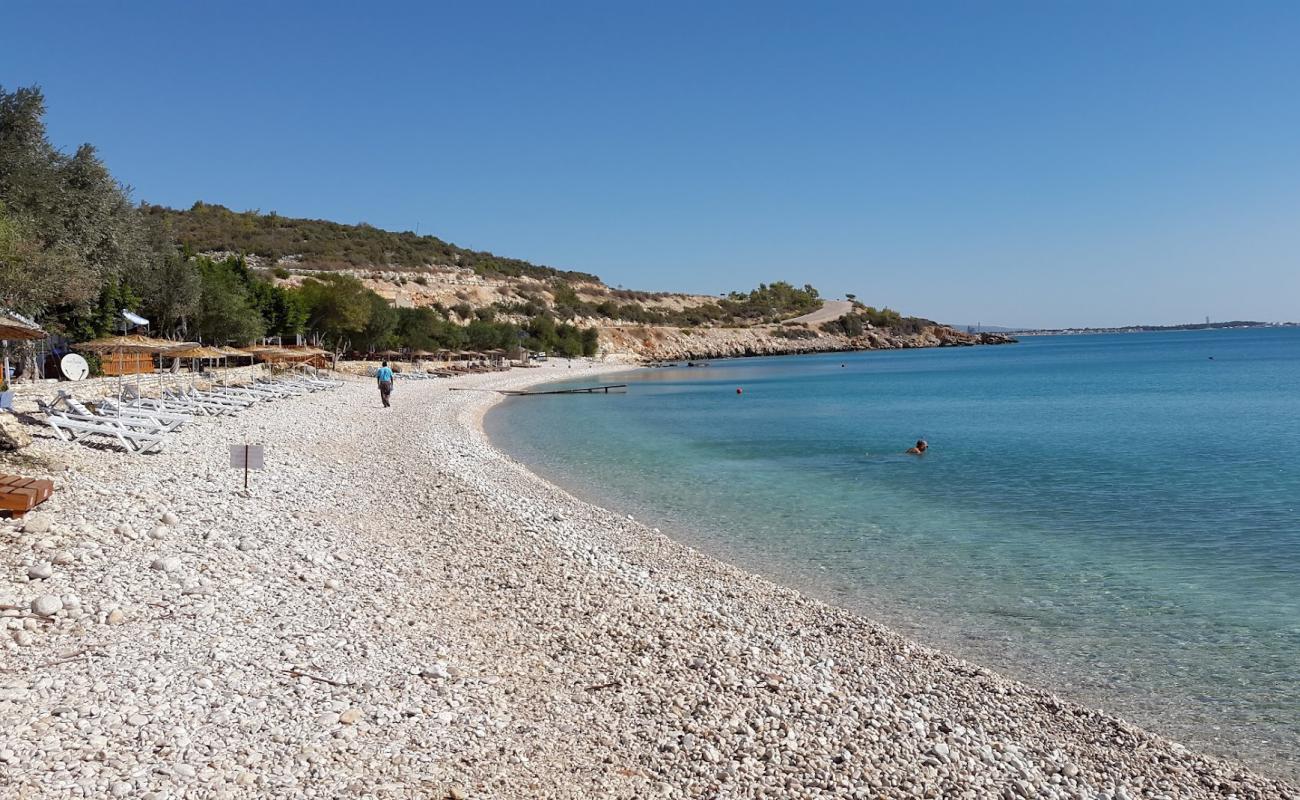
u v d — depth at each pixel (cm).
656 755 716
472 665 882
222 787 578
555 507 1989
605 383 8394
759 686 903
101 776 568
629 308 17162
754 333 18638
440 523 1583
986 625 1243
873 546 1727
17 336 1530
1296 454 3047
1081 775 790
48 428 2009
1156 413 4800
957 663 1077
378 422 3366
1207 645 1157
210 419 2831
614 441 3609
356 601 1034
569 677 880
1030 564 1581
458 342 9662
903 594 1394
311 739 664
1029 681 1039
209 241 12394
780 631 1163
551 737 734
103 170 3447
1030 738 868
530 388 7312
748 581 1440
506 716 766
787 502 2214
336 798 588
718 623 1141
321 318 7181
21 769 562
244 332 5350
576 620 1077
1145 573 1516
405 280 12438
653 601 1209
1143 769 815
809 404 5856
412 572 1214
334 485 1842
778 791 673
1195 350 16988
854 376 9906
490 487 2098
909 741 806
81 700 668
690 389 7594
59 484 1360
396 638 924
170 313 4578
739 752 732
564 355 12625
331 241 14175
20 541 1013
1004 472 2745
